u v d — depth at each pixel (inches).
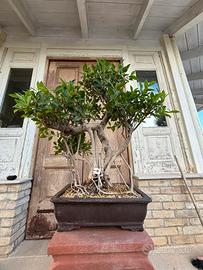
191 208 60.6
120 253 25.7
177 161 67.4
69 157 37.5
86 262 25.0
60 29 88.9
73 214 27.7
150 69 87.0
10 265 47.0
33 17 81.7
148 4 70.2
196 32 88.4
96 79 36.5
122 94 33.4
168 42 88.2
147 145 74.2
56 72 86.1
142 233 27.7
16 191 55.7
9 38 85.5
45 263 48.1
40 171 70.6
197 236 58.3
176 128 77.2
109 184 36.5
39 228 64.3
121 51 88.3
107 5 75.4
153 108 34.9
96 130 37.7
